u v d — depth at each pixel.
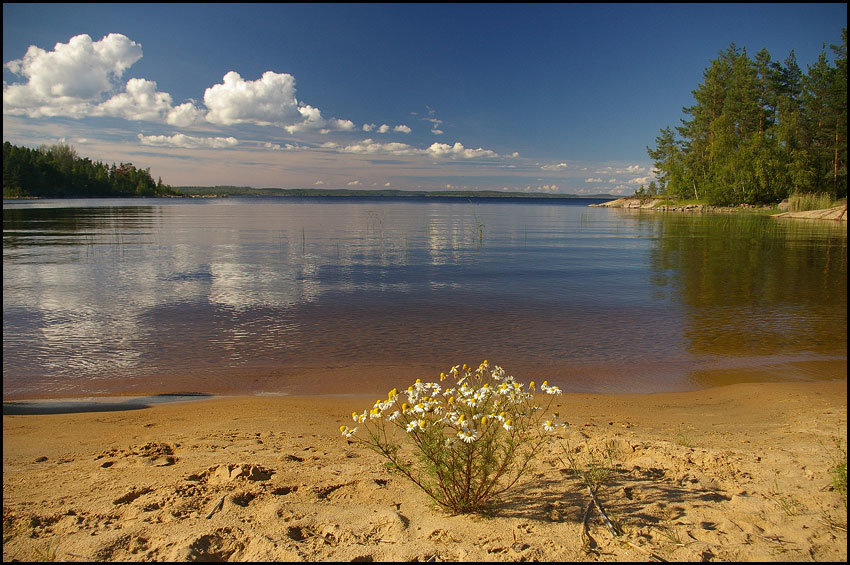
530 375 7.17
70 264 17.25
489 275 15.61
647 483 3.65
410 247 24.05
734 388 6.64
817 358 7.91
